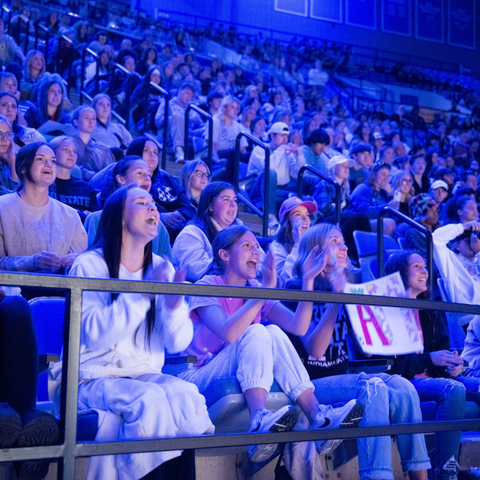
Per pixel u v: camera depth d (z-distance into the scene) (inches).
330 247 100.9
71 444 55.7
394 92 556.7
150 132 264.5
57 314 78.6
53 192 140.9
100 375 73.1
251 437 65.5
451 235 163.9
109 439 66.8
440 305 81.8
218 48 502.0
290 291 68.6
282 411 68.2
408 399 89.2
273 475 88.0
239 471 83.9
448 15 586.2
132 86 271.3
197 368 86.6
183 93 264.7
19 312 62.9
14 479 67.7
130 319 71.5
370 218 202.2
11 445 54.4
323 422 75.3
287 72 500.4
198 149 242.5
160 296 76.1
